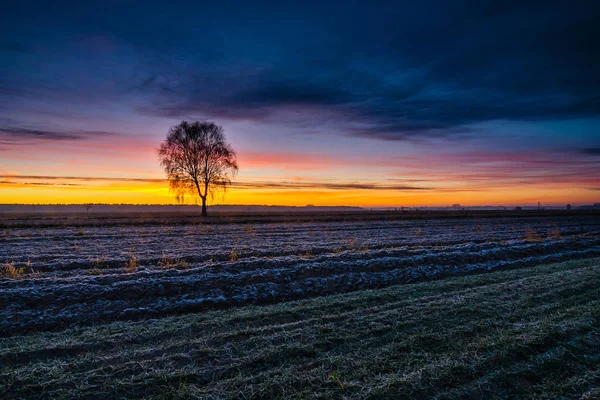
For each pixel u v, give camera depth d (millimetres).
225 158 54969
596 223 44438
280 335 6602
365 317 7609
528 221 49250
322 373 5191
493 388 4809
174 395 4629
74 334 7203
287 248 19453
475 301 8672
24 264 14703
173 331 7031
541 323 6996
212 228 34250
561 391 4719
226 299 10148
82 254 17469
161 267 13773
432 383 4875
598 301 8469
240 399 4566
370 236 27266
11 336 7633
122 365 5426
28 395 4688
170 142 54250
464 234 28953
